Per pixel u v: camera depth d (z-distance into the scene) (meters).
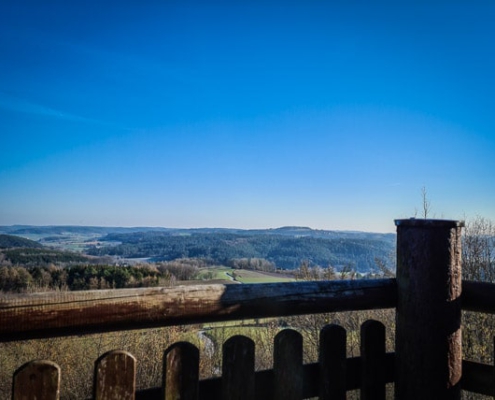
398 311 1.93
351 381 1.91
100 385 1.41
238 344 1.64
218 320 1.62
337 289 1.83
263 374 1.72
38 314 1.31
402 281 1.90
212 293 1.59
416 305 1.84
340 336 1.85
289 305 1.72
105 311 1.40
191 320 1.56
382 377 1.93
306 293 1.76
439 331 1.81
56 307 1.34
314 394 1.80
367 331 1.91
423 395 1.81
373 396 1.90
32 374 1.31
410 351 1.85
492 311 1.84
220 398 1.63
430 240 1.83
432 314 1.82
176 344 1.54
